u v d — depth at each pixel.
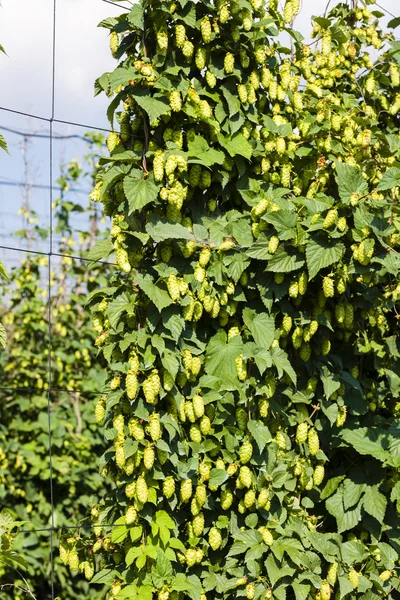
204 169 3.32
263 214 3.32
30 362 6.52
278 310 3.49
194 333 3.28
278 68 3.70
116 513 3.32
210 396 3.25
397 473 3.63
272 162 3.57
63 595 5.96
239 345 3.35
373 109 4.18
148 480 3.16
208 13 3.33
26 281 6.70
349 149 3.72
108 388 3.28
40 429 6.34
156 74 3.16
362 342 3.70
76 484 6.43
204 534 3.42
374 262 3.33
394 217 3.52
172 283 3.07
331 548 3.49
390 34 4.34
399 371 3.74
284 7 3.76
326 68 4.05
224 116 3.35
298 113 3.70
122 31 3.24
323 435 3.74
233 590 3.39
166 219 3.19
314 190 3.61
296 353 3.58
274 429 3.54
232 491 3.41
